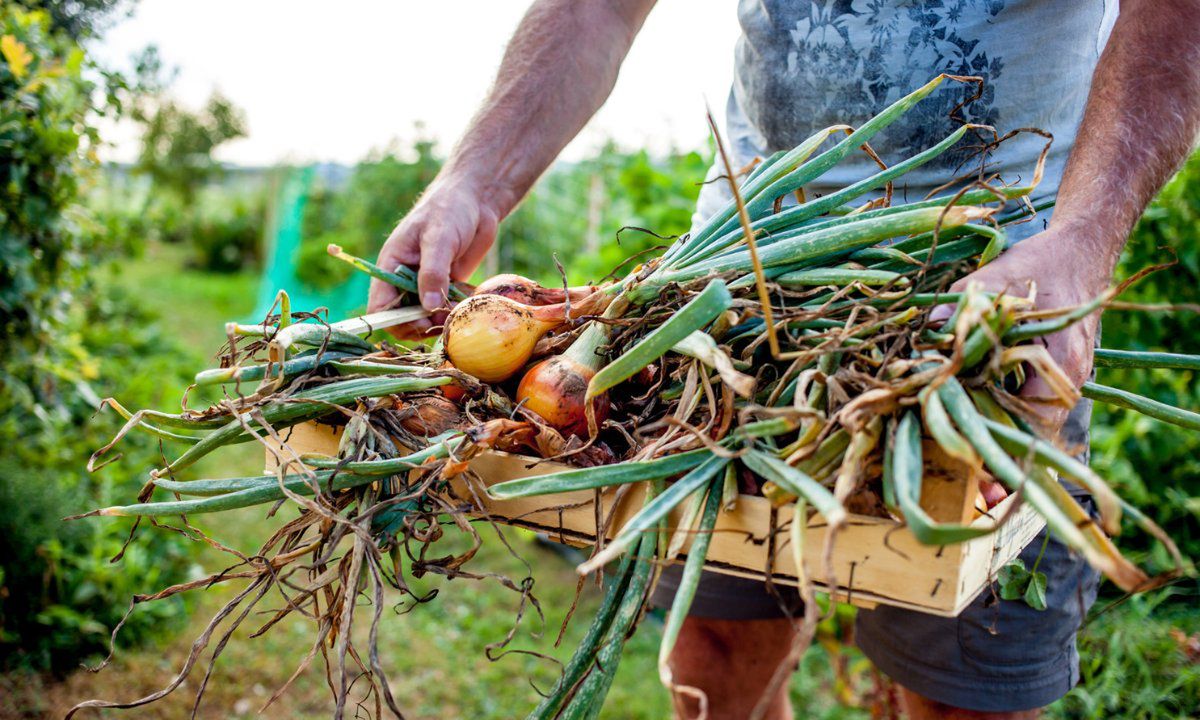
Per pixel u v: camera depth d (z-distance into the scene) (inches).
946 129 64.8
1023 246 44.8
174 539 136.3
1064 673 64.7
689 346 42.4
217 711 107.2
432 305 65.5
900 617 65.7
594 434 47.2
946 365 36.3
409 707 112.1
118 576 118.3
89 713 102.9
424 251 66.5
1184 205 123.0
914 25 64.3
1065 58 63.1
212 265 570.6
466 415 50.4
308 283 429.7
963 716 65.0
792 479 36.5
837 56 66.9
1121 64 54.4
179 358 229.3
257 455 190.1
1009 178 63.9
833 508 33.5
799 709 111.9
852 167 68.4
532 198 339.6
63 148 111.7
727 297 41.5
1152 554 111.7
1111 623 101.0
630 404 51.1
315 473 44.4
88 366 129.5
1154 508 121.1
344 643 40.3
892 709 92.7
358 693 113.5
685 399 44.8
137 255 178.1
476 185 71.3
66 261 120.4
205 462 181.8
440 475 43.8
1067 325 36.7
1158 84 52.7
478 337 50.1
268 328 52.1
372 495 45.3
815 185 70.2
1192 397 125.0
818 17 67.6
